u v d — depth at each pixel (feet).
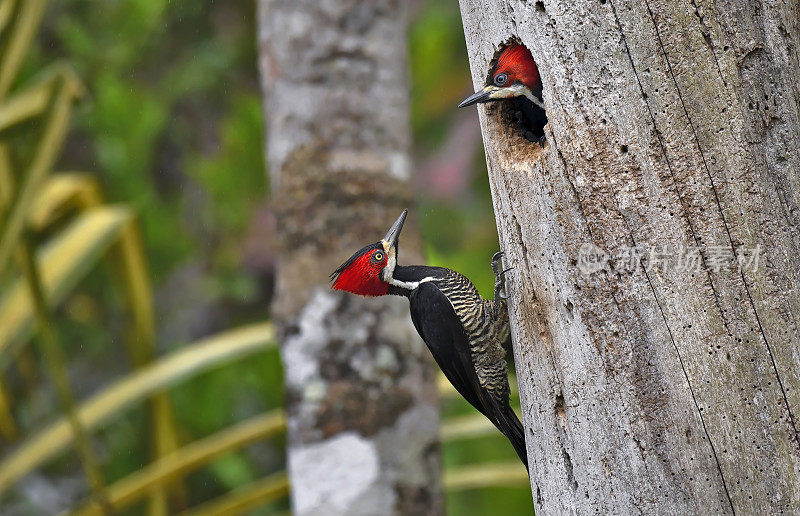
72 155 49.73
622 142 21.27
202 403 43.01
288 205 33.86
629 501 21.67
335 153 33.81
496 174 23.88
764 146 21.13
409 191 34.35
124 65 48.73
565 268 22.06
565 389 22.45
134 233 37.76
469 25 24.57
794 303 21.04
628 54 21.12
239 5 49.47
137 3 48.24
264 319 50.08
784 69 21.25
